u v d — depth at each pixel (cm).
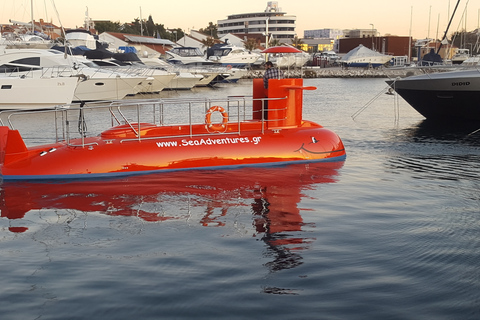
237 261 574
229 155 1095
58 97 2611
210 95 3953
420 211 779
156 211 770
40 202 821
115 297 486
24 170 985
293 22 14312
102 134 1086
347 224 713
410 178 1016
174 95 3962
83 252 602
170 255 591
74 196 858
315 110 2636
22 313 456
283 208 793
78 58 3488
